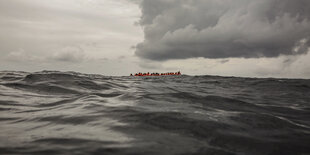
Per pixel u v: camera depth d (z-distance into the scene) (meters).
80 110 3.53
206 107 4.34
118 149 1.77
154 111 3.33
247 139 2.31
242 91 9.32
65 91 6.59
